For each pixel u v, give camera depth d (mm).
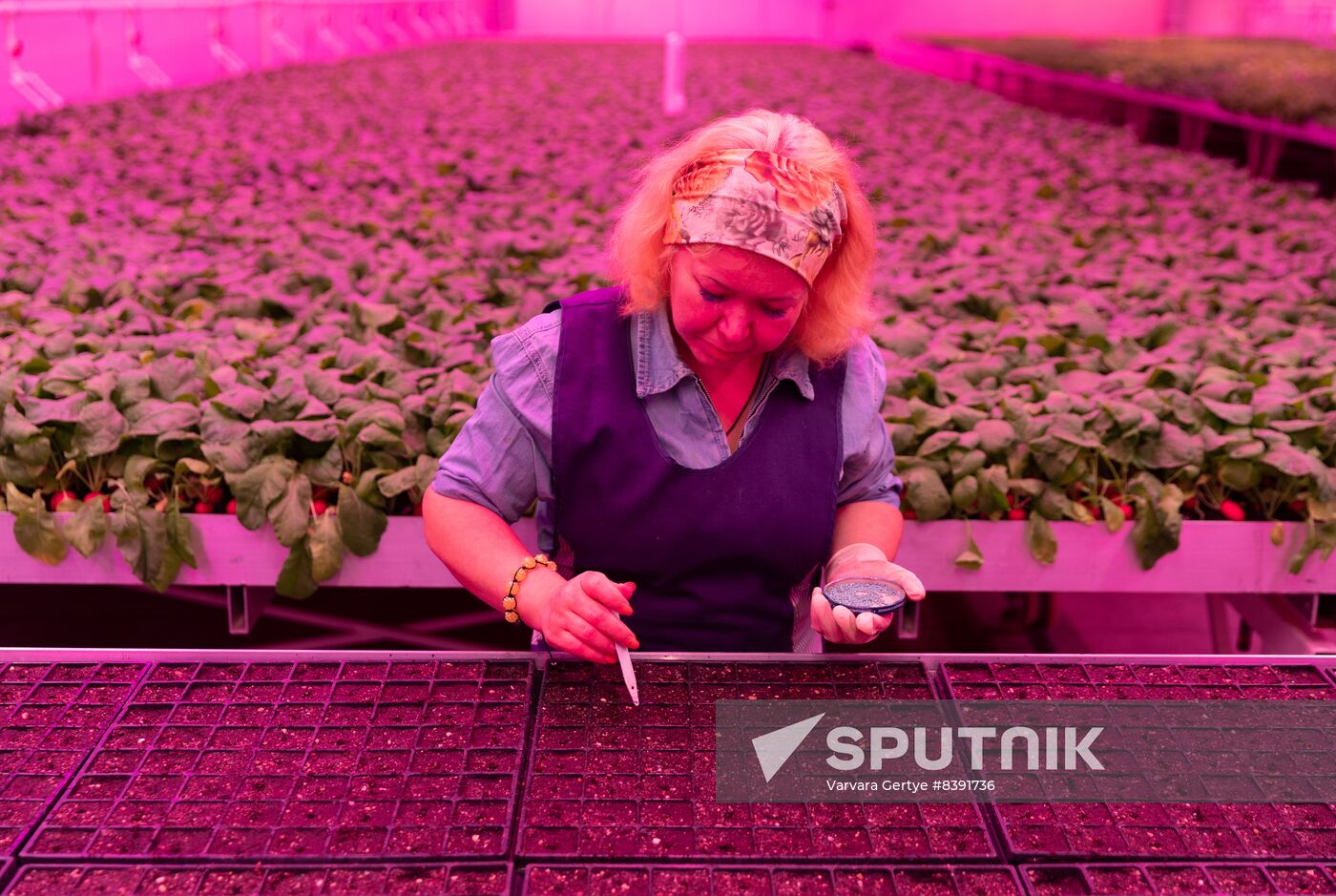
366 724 1553
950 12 30953
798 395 1826
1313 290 4746
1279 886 1301
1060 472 2932
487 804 1411
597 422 1755
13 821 1360
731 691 1645
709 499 1796
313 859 1302
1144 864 1331
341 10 22828
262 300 4070
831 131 9906
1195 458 2963
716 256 1509
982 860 1337
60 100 10492
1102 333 3820
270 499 2771
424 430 3033
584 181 6977
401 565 2904
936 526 2926
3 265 4477
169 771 1453
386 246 5227
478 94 12797
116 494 2793
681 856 1327
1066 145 9578
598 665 1698
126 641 4133
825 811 1416
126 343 3451
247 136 8797
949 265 4996
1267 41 23766
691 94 13102
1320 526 2848
